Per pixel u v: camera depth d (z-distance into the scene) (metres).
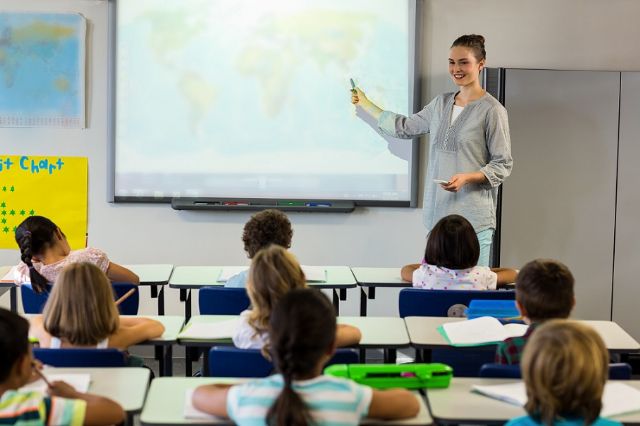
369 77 4.90
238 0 4.84
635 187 4.77
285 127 4.94
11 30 4.80
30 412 1.93
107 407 2.06
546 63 4.91
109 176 4.92
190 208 4.93
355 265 5.07
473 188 4.29
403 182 4.99
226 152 4.94
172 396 2.31
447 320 3.17
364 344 2.89
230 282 3.52
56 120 4.87
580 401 1.80
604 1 4.88
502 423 2.18
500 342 2.84
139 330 2.80
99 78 4.87
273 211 3.47
